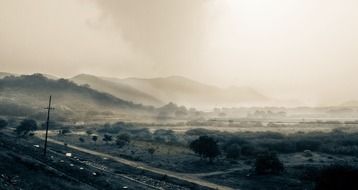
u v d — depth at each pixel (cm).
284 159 9219
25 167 5072
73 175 5603
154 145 12138
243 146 10038
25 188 3850
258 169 7100
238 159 9375
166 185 6106
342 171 5416
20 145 8631
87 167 7069
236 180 6762
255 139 12962
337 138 13075
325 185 5462
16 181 4038
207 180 6769
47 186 4262
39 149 8825
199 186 6112
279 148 10900
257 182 6525
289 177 6775
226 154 10088
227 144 11188
